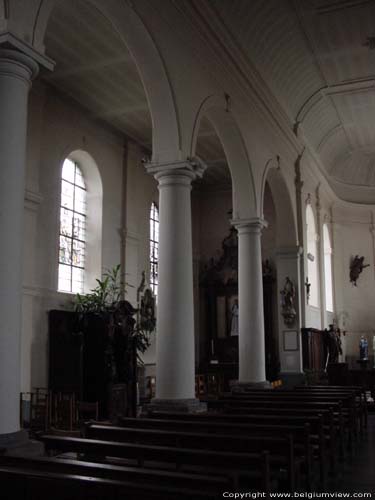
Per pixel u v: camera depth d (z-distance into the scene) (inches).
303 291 751.1
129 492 138.8
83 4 423.2
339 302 1040.8
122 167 680.4
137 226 698.2
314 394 455.5
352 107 799.1
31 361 504.4
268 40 553.6
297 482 251.4
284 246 739.4
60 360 516.7
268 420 298.2
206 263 880.3
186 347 374.0
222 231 881.5
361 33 591.8
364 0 530.9
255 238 563.5
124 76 540.4
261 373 544.1
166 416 315.0
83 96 579.5
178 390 365.7
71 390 500.7
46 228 541.6
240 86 534.9
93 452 215.2
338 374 757.9
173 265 379.9
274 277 835.4
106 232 636.1
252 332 547.5
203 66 449.4
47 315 529.0
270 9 514.0
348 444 380.5
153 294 717.9
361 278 1047.0
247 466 185.0
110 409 490.0
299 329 728.3
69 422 413.7
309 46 616.4
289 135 716.0
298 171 770.8
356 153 1024.2
